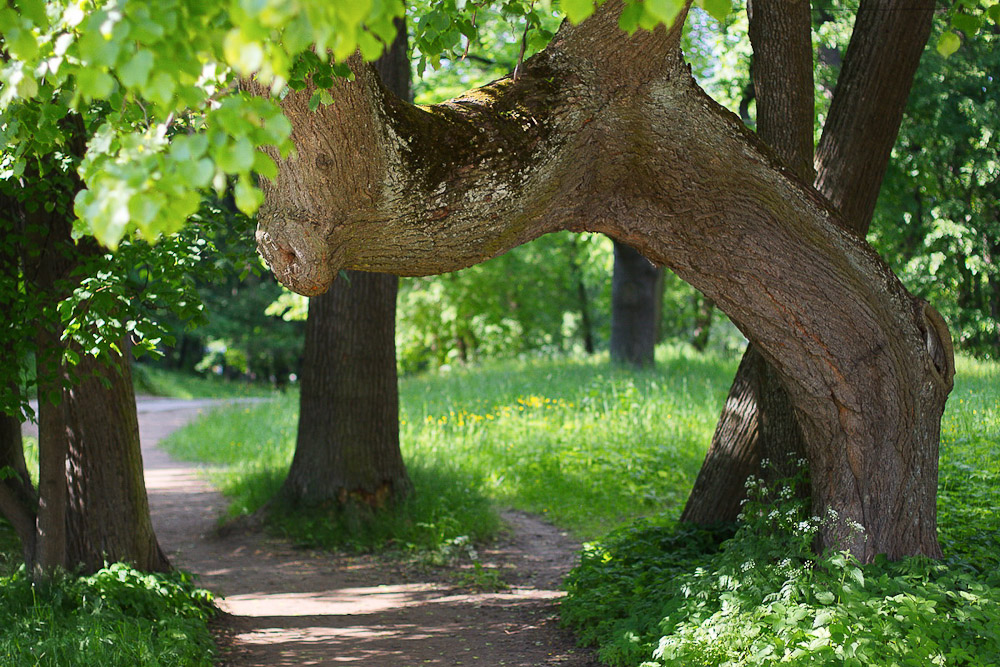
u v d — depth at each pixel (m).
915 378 5.14
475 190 4.00
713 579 5.47
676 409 14.16
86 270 5.82
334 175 3.61
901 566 5.02
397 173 3.83
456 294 26.91
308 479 10.20
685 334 32.53
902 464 5.19
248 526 10.21
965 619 4.45
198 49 2.02
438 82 16.67
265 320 41.28
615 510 10.73
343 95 3.50
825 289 4.88
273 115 2.02
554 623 6.82
